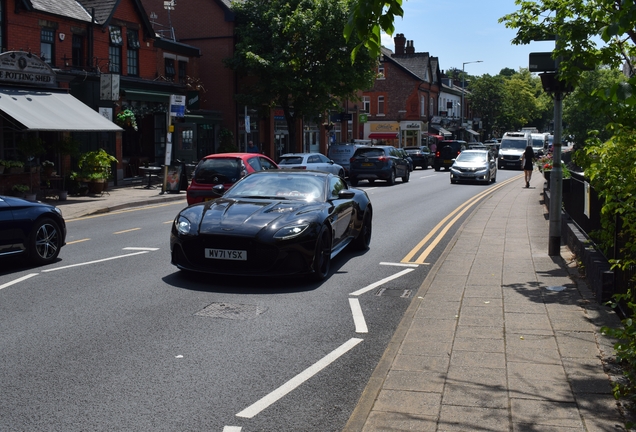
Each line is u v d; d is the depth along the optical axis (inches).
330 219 356.2
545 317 252.4
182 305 283.7
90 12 995.3
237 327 251.9
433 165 1975.9
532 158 1082.1
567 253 398.6
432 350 214.5
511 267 359.9
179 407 174.6
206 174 603.5
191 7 1378.0
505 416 160.9
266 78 1269.7
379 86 2723.9
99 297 296.8
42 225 372.8
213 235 315.9
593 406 165.8
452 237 500.7
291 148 1333.7
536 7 369.4
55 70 861.2
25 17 853.2
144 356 215.6
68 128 733.9
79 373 199.2
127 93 1011.9
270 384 192.5
